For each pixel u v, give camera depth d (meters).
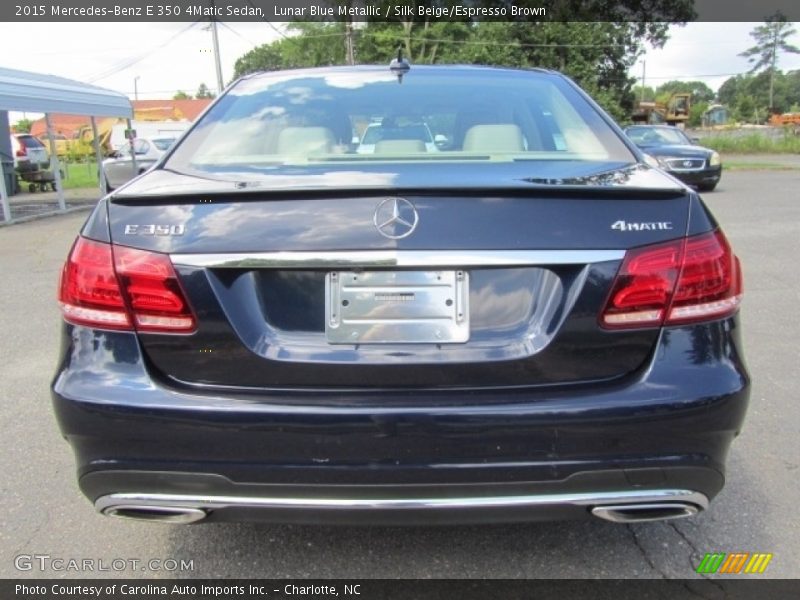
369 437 1.90
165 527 2.71
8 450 3.35
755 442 3.33
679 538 2.59
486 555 2.50
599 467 1.92
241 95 3.01
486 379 1.94
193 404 1.92
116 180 3.18
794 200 12.74
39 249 9.52
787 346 4.69
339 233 1.92
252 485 1.95
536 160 2.43
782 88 104.12
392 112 2.85
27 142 20.25
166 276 1.94
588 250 1.92
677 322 1.97
